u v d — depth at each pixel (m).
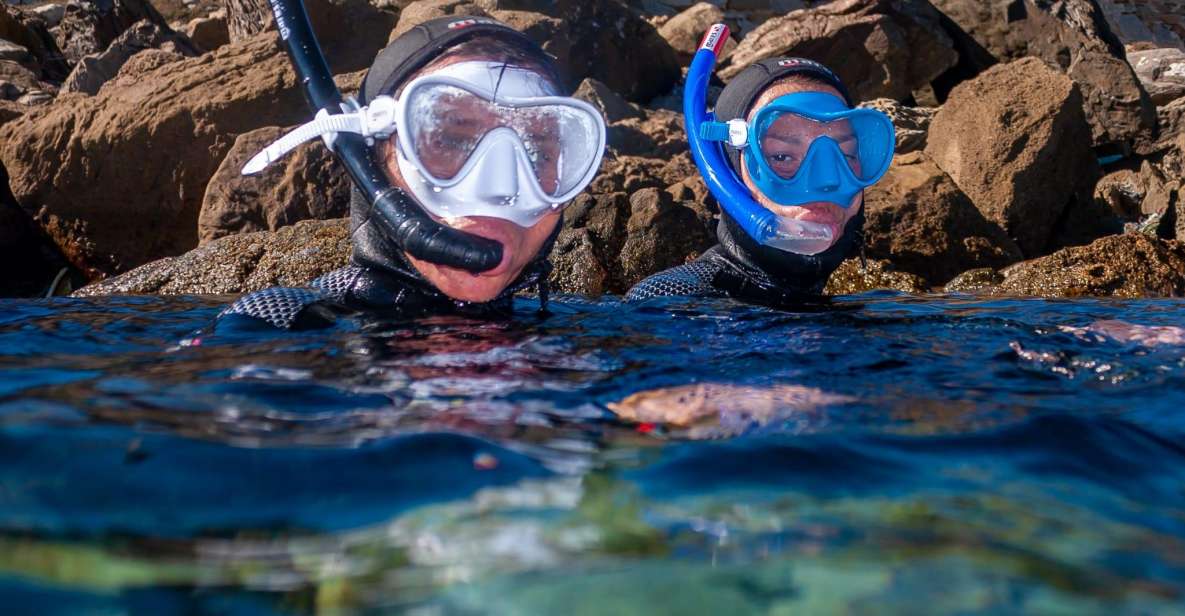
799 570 1.10
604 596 1.04
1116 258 5.55
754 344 2.53
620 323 2.87
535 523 1.24
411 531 1.22
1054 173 7.76
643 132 8.45
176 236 7.48
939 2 13.62
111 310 3.52
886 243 6.33
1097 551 1.19
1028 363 2.33
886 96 12.64
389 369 2.14
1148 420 1.83
